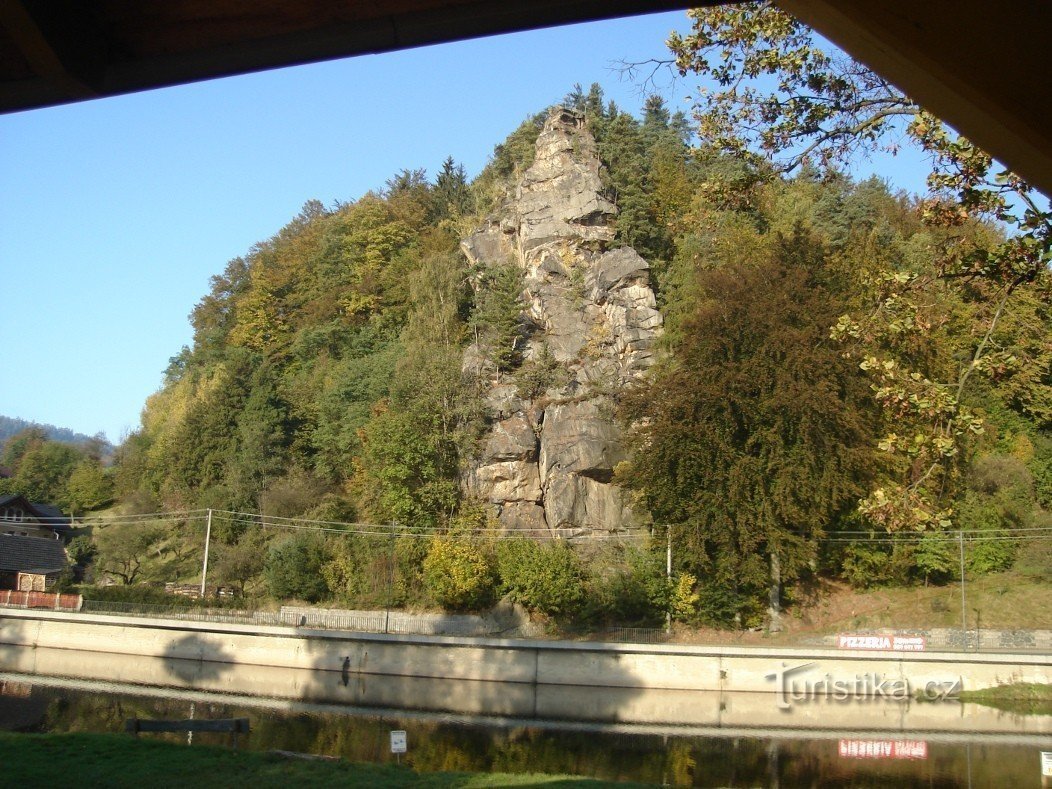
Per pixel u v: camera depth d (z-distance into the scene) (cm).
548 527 5412
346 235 8806
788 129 1486
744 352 4741
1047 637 4375
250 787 1571
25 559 6600
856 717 3734
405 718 3519
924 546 4834
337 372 7131
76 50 527
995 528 4925
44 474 8962
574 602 4800
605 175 7031
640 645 4281
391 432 5622
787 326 4550
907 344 1439
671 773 2714
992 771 2781
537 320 6359
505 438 5616
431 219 9125
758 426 4644
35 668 4547
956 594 4788
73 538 7350
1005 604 4641
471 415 5769
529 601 4797
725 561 4547
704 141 1588
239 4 518
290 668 4666
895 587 4931
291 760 1841
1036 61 483
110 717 3241
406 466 5534
